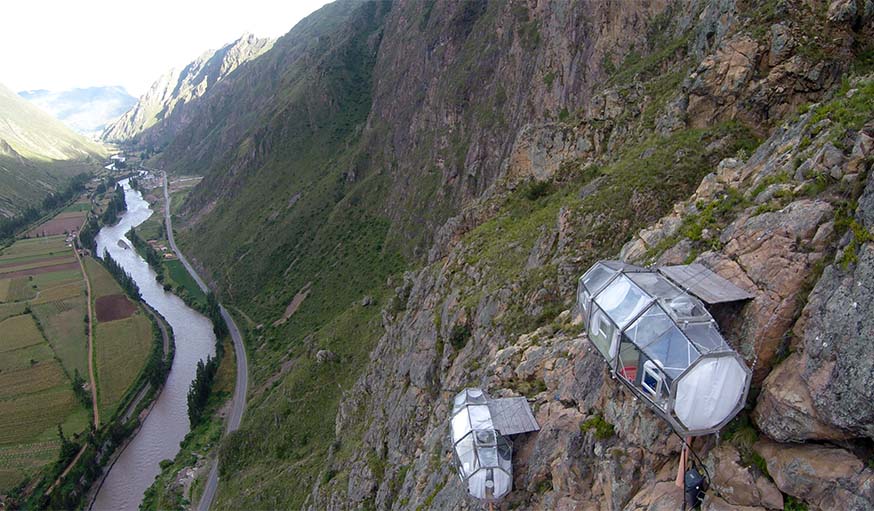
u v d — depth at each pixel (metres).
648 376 13.49
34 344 134.75
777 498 12.91
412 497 32.53
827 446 12.48
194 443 97.12
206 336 140.25
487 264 49.38
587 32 80.44
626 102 54.19
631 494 16.22
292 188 193.38
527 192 59.31
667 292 14.65
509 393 25.17
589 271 18.39
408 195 141.50
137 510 83.56
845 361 11.71
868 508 11.36
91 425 100.69
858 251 12.23
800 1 35.16
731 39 37.69
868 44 32.06
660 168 36.31
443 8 161.50
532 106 95.38
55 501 84.00
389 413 52.91
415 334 54.47
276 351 123.69
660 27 66.06
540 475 20.52
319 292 139.25
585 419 19.52
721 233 17.16
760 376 13.84
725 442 14.08
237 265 173.12
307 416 84.00
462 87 133.12
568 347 23.53
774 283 14.06
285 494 68.94
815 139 16.55
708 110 38.22
